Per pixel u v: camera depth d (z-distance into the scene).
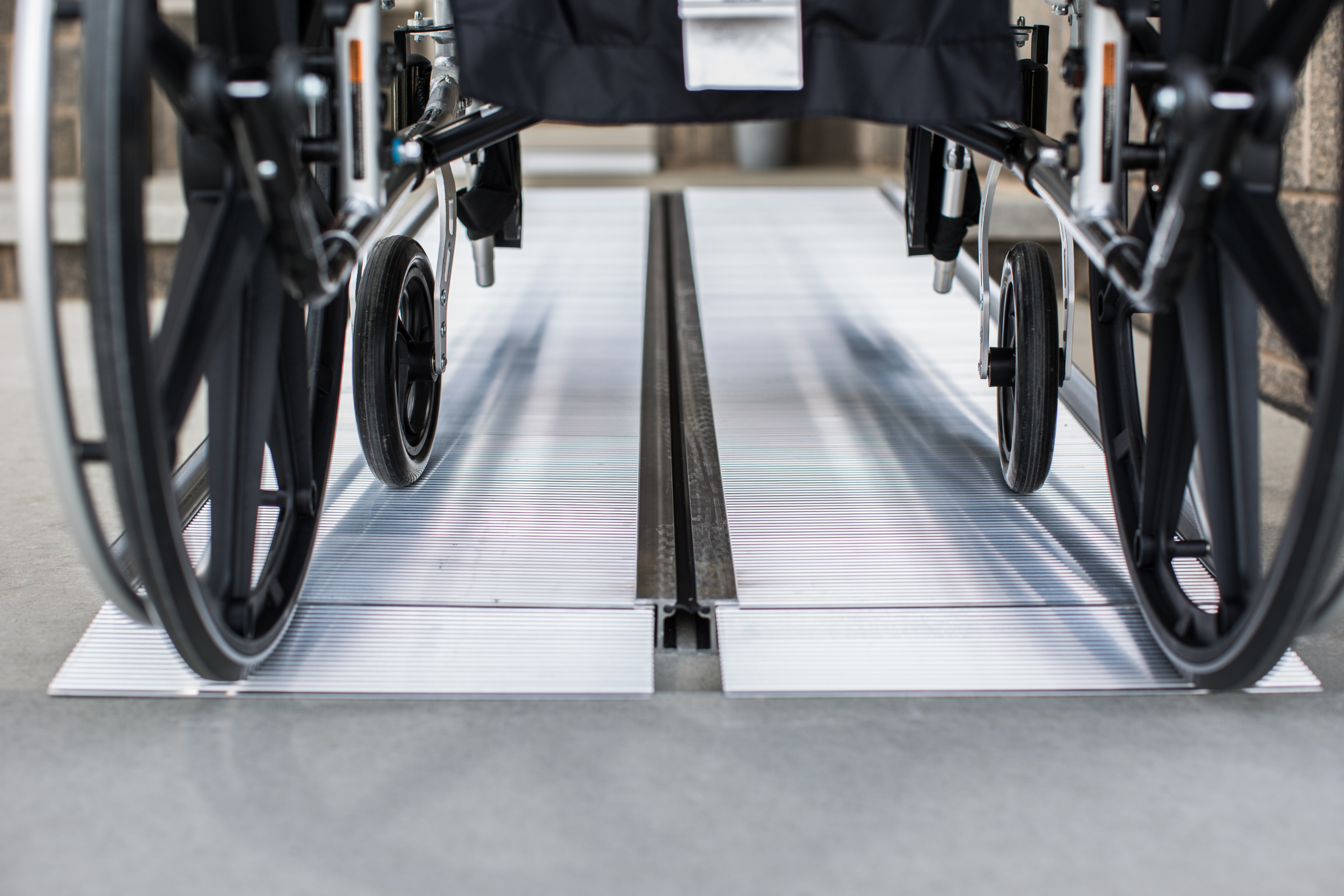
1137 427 1.63
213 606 1.27
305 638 1.55
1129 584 1.73
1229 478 1.35
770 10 1.30
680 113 1.36
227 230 1.24
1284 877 1.08
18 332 4.08
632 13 1.33
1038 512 2.03
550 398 2.65
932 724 1.37
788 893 1.05
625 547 1.84
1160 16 1.37
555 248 4.13
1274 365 3.02
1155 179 1.34
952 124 1.42
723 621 1.61
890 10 1.33
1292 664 1.49
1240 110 1.05
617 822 1.16
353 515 1.99
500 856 1.10
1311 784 1.23
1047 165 1.50
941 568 1.79
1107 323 1.69
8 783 1.23
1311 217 2.84
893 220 4.62
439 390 2.22
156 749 1.30
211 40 1.23
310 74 1.22
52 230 1.06
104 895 1.05
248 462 1.37
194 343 1.20
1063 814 1.18
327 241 1.27
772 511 2.02
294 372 1.52
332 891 1.05
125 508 1.10
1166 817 1.17
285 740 1.32
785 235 4.41
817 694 1.44
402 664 1.50
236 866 1.09
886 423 2.51
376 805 1.19
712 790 1.22
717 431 2.45
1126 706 1.41
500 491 2.10
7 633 1.66
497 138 1.70
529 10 1.31
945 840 1.13
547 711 1.40
